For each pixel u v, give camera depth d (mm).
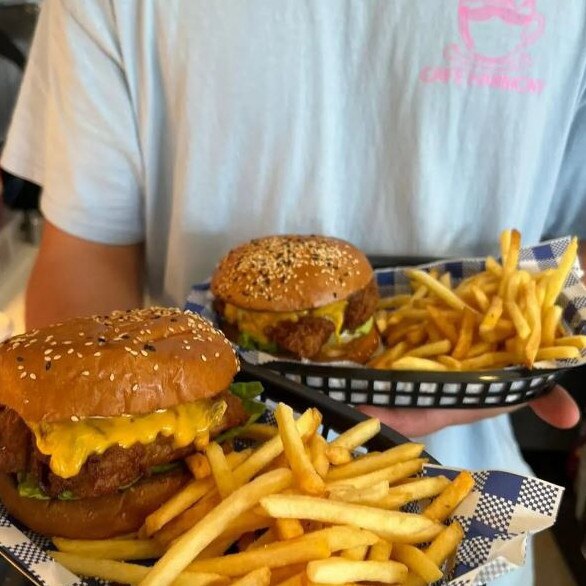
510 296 455
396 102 463
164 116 484
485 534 289
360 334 475
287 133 468
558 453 742
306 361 423
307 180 484
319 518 276
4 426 296
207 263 511
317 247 469
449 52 444
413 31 442
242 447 360
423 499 316
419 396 414
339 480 308
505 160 473
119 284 504
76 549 293
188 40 446
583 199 534
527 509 291
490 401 419
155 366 284
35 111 517
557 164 494
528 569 530
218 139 471
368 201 500
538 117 463
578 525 672
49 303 478
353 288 457
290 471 296
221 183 485
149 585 259
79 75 466
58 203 498
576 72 458
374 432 333
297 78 454
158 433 291
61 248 506
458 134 468
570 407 435
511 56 445
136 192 508
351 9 441
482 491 302
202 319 336
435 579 269
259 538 299
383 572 268
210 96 459
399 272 509
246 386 359
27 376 279
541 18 437
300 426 317
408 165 478
